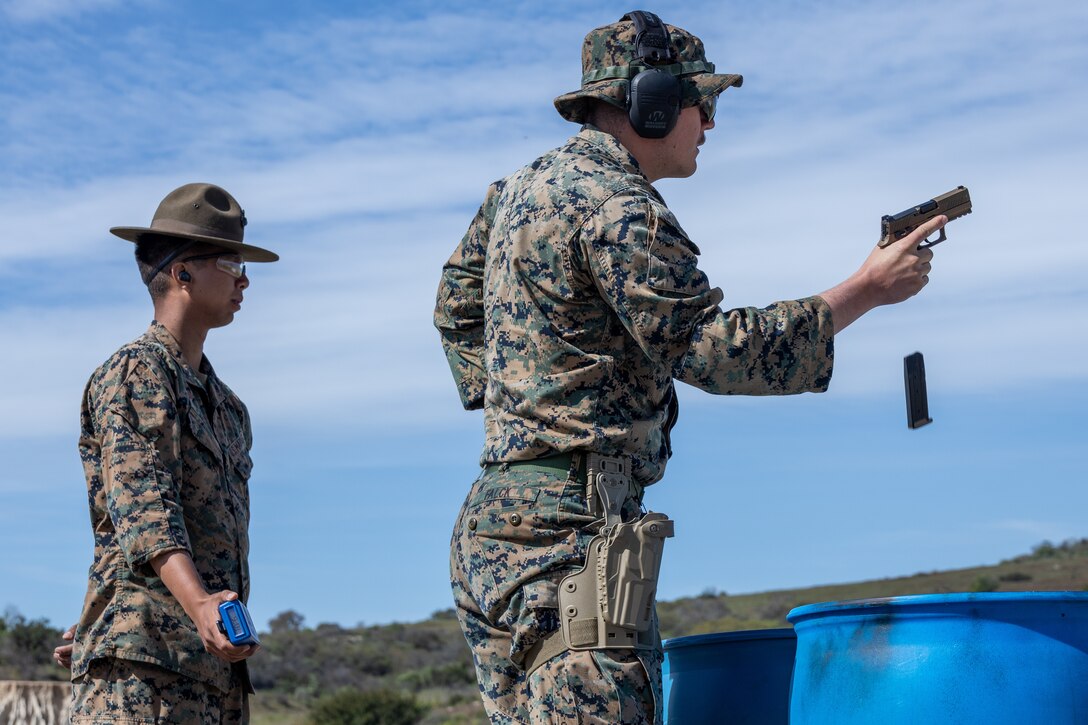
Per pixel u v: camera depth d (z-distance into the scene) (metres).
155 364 4.12
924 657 3.23
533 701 3.17
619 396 3.26
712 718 3.84
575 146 3.47
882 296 3.34
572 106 3.60
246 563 4.32
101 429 4.04
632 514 3.28
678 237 3.20
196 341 4.35
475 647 3.45
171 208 4.34
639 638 3.15
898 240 3.36
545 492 3.19
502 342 3.34
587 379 3.22
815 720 3.44
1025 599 3.19
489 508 3.26
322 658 56.97
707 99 3.58
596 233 3.18
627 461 3.27
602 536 3.12
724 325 3.09
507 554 3.21
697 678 3.92
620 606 3.09
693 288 3.16
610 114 3.54
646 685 3.13
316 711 41.75
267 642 59.12
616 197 3.21
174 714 3.93
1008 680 3.16
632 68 3.51
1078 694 3.15
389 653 60.69
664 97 3.46
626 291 3.12
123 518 3.90
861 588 72.44
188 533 4.10
